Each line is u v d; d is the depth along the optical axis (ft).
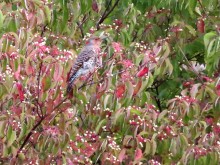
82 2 42.11
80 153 38.52
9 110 36.52
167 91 52.85
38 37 36.81
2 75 34.86
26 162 37.40
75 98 37.04
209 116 42.14
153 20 50.72
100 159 40.01
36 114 37.63
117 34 47.09
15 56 34.37
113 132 40.98
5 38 34.76
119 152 39.01
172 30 48.80
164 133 39.91
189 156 39.14
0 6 39.91
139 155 38.09
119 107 37.40
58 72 33.32
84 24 49.73
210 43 41.93
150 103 43.73
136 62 37.91
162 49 38.88
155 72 39.24
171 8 49.47
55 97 34.83
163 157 41.39
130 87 35.53
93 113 39.40
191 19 50.85
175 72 50.03
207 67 43.78
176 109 40.16
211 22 49.32
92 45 39.55
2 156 36.58
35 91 36.04
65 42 45.14
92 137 39.91
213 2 45.78
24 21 39.55
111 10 51.24
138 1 51.83
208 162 39.29
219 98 39.19
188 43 50.49
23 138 38.50
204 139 39.58
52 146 36.58
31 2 39.29
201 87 39.73
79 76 36.17
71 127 37.99
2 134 35.50
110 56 41.06
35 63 33.81
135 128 39.29
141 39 50.37
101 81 36.37
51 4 43.04
